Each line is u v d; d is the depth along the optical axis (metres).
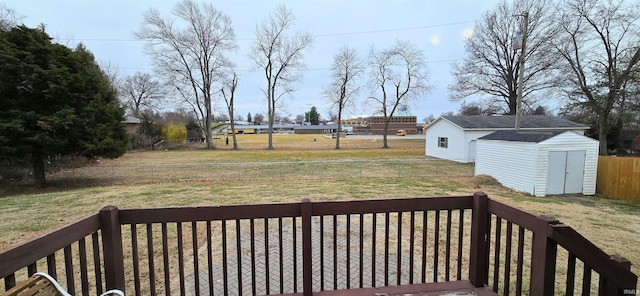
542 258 1.71
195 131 38.12
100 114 11.05
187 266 3.62
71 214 6.25
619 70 16.89
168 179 11.73
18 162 10.65
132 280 3.22
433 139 21.75
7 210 6.62
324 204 2.09
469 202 2.30
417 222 5.58
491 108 25.83
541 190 9.73
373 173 13.34
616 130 20.94
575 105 18.81
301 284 3.10
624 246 4.75
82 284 1.69
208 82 28.12
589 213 7.30
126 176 12.81
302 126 77.81
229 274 3.38
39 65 9.88
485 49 24.80
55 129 9.58
